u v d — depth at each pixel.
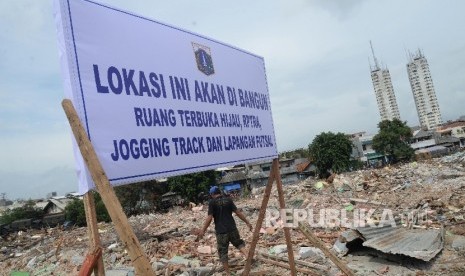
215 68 4.69
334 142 58.75
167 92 3.85
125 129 3.32
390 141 65.88
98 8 3.27
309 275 8.05
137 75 3.53
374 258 8.89
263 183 66.25
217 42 4.83
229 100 4.84
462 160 41.00
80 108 2.96
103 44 3.25
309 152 62.19
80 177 2.92
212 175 48.22
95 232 2.86
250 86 5.38
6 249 22.84
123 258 12.95
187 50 4.26
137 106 3.48
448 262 7.86
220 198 7.77
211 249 12.22
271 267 9.08
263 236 13.20
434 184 24.06
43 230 31.66
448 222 11.66
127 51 3.47
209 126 4.38
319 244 5.46
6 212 60.41
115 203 2.71
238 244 7.72
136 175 3.34
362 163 71.75
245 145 4.99
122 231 2.66
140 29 3.66
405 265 8.12
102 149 3.08
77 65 3.00
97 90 3.13
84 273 2.69
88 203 2.87
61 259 15.34
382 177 32.44
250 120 5.23
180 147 3.88
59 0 2.96
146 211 45.88
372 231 9.76
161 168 3.61
